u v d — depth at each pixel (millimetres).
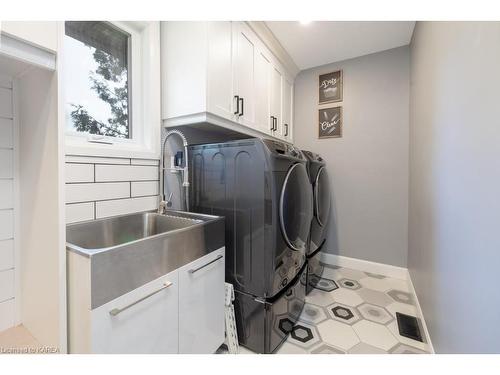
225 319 1363
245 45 1815
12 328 1015
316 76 2842
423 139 1728
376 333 1601
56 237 816
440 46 1300
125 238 1366
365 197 2643
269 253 1330
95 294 738
